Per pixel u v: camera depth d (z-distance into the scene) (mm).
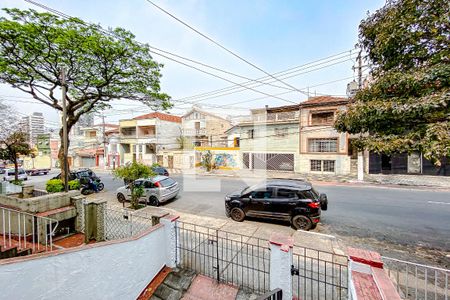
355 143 5035
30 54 8391
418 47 3941
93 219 5590
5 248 4074
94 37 8336
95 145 33125
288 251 3338
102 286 3273
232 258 4648
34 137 22375
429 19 3645
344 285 3840
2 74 8805
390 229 6641
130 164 9562
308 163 19391
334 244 5598
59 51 8469
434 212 8242
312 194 6707
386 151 4172
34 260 2584
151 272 4148
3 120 12625
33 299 2564
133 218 7094
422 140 3527
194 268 4531
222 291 3863
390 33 4090
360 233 6367
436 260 4848
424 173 15766
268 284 3893
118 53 9094
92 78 10188
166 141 27516
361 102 4625
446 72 3348
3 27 7094
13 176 19719
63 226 6012
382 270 2539
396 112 3695
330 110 18297
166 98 12281
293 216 6711
